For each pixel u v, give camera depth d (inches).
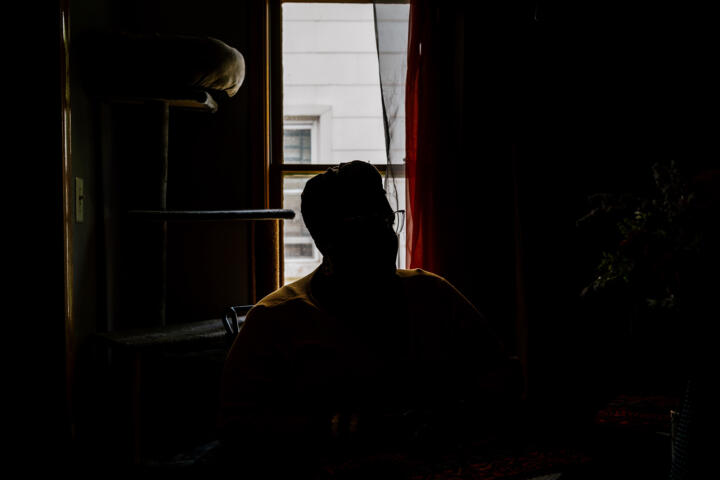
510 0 86.9
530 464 37.9
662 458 40.2
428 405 42.4
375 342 42.3
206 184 89.6
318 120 110.6
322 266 44.4
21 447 63.5
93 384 74.7
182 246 89.5
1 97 62.3
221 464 40.3
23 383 63.3
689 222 47.4
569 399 86.2
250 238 90.1
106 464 70.3
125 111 86.3
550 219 88.7
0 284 62.9
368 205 40.4
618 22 89.7
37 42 62.4
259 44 89.2
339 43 109.2
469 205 87.1
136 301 85.8
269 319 42.5
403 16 87.3
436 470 36.7
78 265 69.6
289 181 116.2
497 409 42.7
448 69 86.6
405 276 46.0
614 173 90.5
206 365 83.1
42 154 62.7
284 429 38.8
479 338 46.3
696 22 90.1
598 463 38.9
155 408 81.9
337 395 41.9
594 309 88.7
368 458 37.0
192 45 73.0
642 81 90.7
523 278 87.6
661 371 82.4
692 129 90.9
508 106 87.4
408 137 86.4
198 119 89.3
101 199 77.3
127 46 70.9
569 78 89.2
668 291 50.9
